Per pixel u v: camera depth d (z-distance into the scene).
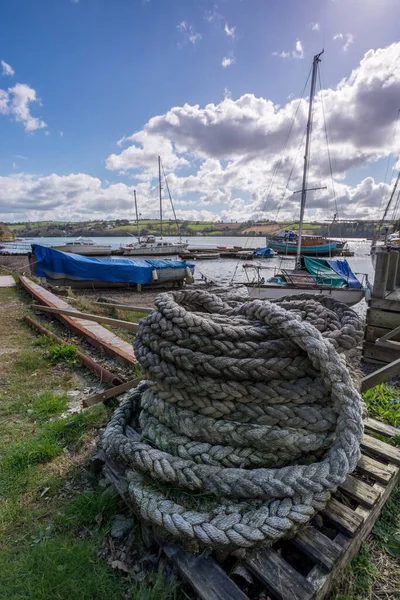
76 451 2.46
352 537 1.53
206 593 1.31
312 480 1.54
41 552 1.62
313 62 14.88
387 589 1.51
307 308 2.07
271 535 1.42
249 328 1.79
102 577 1.52
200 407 1.74
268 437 1.64
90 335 5.11
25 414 3.05
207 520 1.48
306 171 15.82
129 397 2.38
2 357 4.50
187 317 1.77
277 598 1.34
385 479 1.86
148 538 1.63
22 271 15.27
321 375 1.65
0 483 2.16
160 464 1.66
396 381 4.54
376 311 5.34
